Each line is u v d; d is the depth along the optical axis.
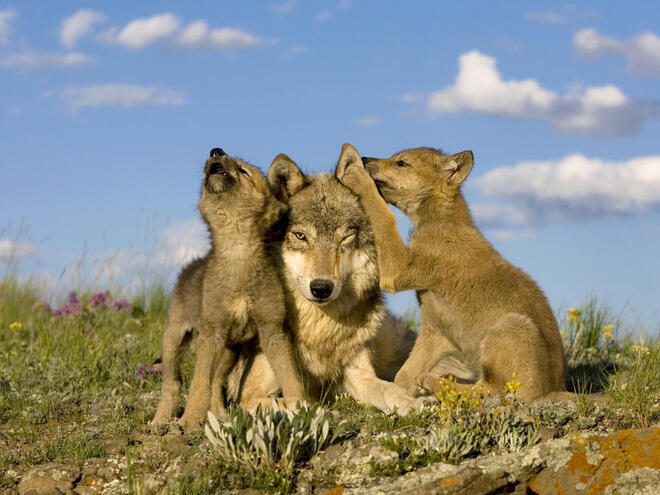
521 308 10.47
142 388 12.12
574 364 13.55
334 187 10.73
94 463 8.10
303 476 7.23
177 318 11.04
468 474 6.55
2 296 20.00
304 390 10.44
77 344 14.07
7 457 8.48
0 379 11.82
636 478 6.88
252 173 9.81
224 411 10.24
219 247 9.75
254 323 10.23
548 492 6.88
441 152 12.34
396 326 12.61
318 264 10.01
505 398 8.65
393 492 6.60
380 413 9.14
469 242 11.09
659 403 9.03
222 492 7.05
